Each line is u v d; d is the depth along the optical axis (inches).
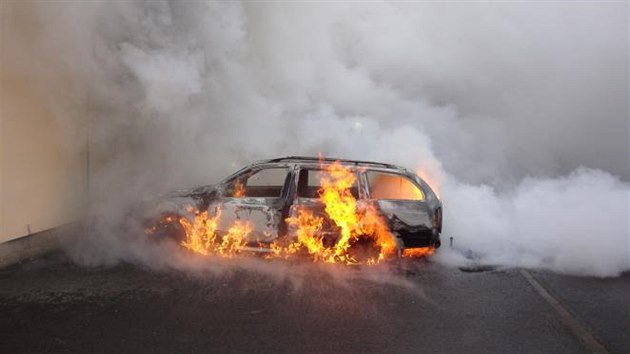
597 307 217.9
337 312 204.2
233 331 182.9
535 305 218.8
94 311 197.5
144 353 164.2
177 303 207.9
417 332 187.3
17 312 195.0
